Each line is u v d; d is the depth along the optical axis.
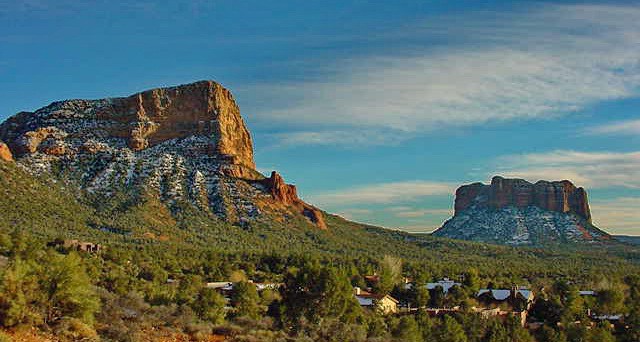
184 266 113.56
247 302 59.09
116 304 36.09
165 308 38.44
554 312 95.75
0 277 27.75
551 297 100.81
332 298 48.34
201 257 127.94
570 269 174.62
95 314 32.28
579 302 96.75
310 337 38.28
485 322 76.50
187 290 70.38
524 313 95.06
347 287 50.12
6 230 115.38
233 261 126.50
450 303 96.94
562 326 82.19
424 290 94.81
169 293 60.88
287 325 43.31
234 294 62.00
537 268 173.38
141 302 38.69
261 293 71.69
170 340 30.88
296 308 48.06
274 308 52.06
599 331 75.00
